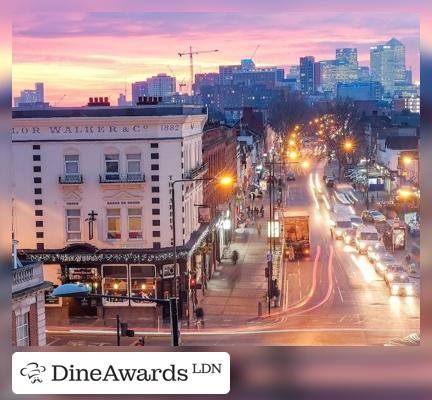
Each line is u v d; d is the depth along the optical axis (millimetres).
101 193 36875
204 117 44125
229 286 42219
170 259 36469
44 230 36594
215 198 52344
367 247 47781
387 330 29828
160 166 37188
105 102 37375
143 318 35375
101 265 36156
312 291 40000
